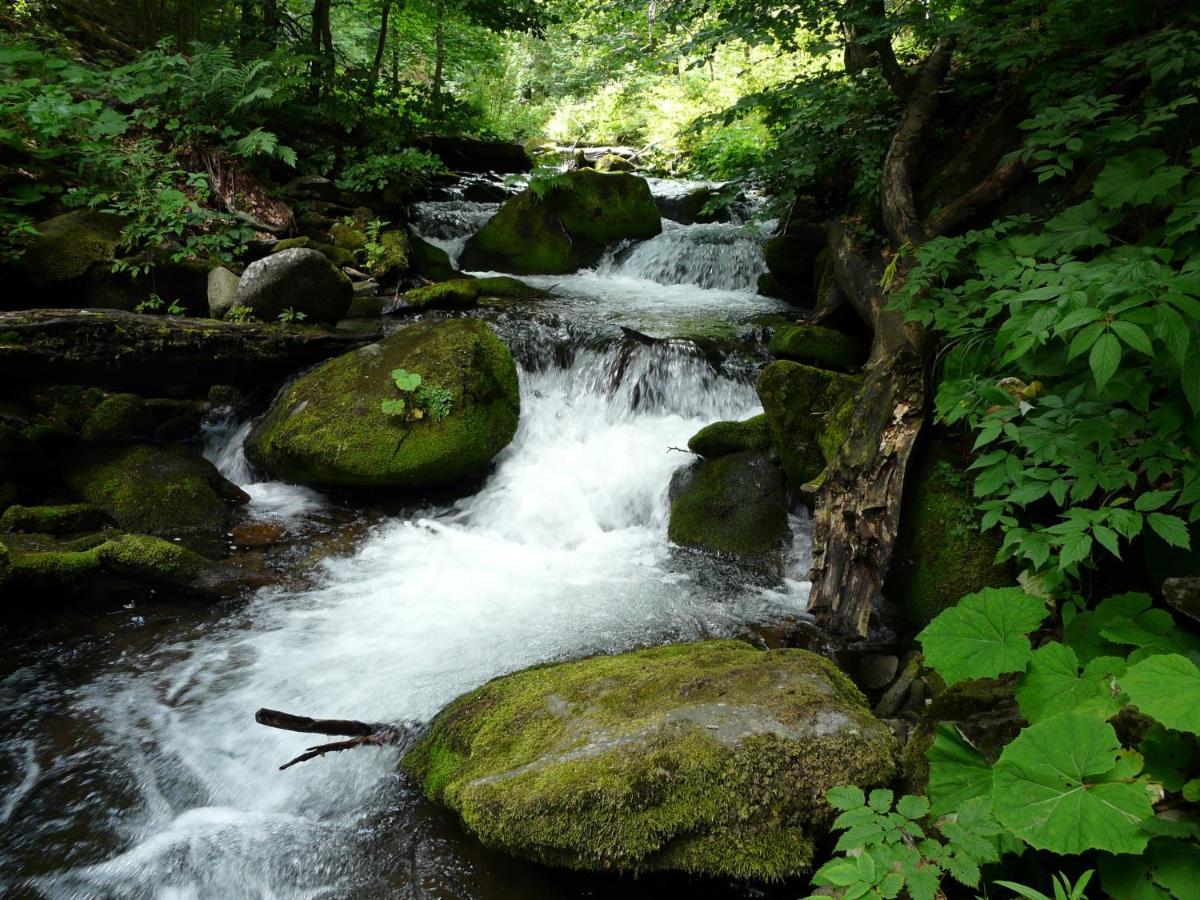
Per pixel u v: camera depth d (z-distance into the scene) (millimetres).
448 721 2838
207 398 5465
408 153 8688
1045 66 4738
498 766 2477
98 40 9164
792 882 2176
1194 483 2322
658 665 2920
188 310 5820
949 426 3670
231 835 2473
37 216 5652
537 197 9016
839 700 2588
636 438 5414
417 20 12156
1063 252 3336
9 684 3121
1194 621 2400
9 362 4273
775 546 4332
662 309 7109
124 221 5844
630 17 7137
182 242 6074
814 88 6320
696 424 5570
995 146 5434
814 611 3529
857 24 5609
